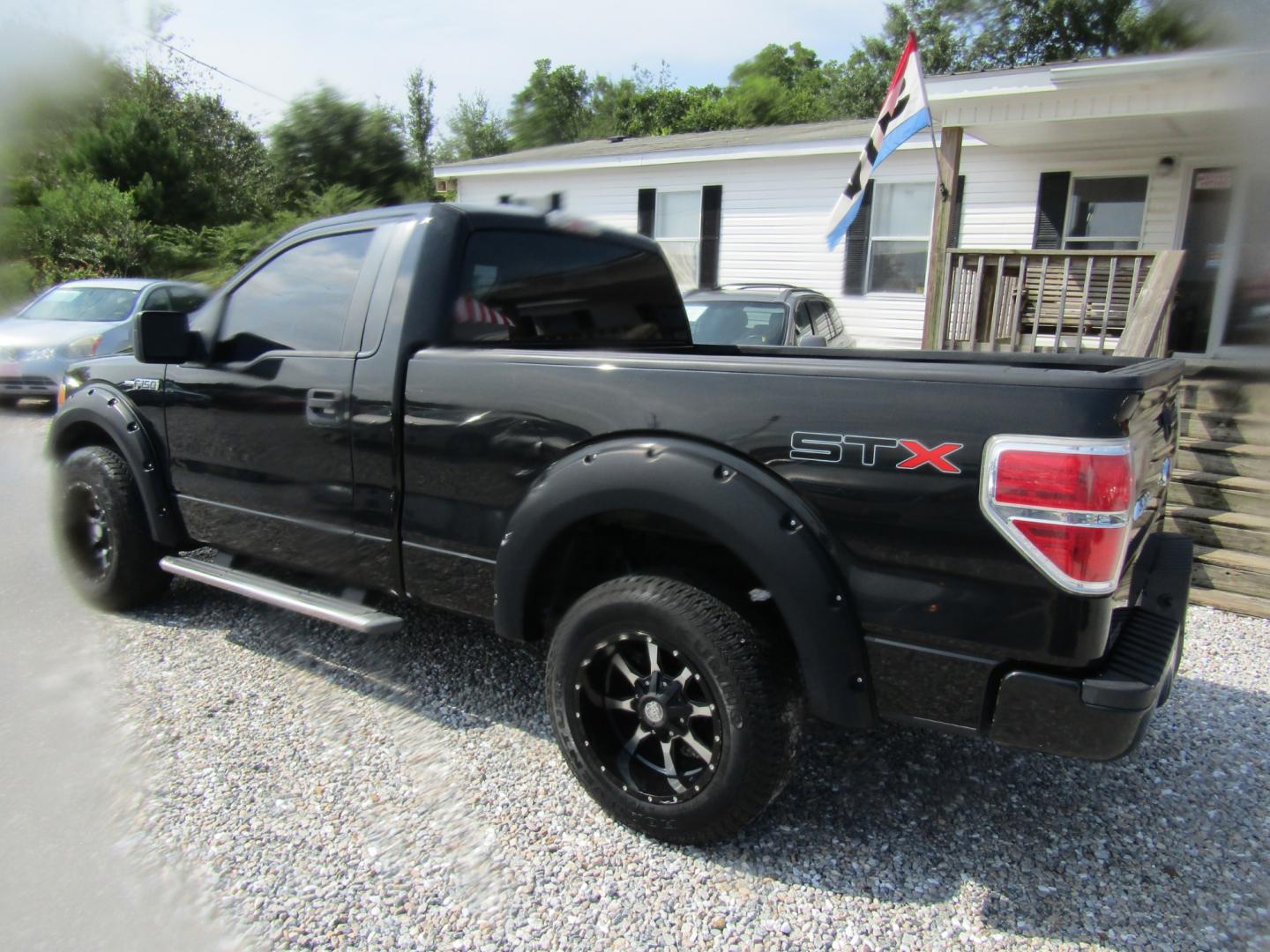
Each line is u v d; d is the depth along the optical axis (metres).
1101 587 2.02
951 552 2.14
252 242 18.94
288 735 3.17
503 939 2.22
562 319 3.68
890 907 2.37
